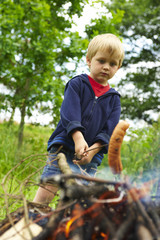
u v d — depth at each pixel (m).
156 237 0.81
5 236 1.11
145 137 3.04
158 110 13.12
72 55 4.52
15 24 4.01
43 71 4.34
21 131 4.27
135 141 3.42
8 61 4.29
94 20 4.61
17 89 4.55
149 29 14.37
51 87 4.20
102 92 2.13
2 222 1.25
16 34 4.16
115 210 1.03
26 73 4.22
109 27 4.59
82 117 2.03
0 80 4.35
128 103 13.00
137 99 13.45
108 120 2.11
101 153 2.06
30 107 4.29
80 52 4.47
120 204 1.03
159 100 13.21
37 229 1.14
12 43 3.94
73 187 0.99
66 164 1.42
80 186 1.02
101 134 2.01
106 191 1.12
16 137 4.44
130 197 0.95
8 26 3.87
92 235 0.98
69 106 1.98
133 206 0.93
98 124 2.06
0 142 4.02
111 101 2.17
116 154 1.25
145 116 12.98
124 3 13.94
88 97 2.07
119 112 2.19
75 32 4.50
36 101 4.37
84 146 1.76
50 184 1.37
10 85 4.55
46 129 4.76
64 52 4.59
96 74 2.09
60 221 1.07
